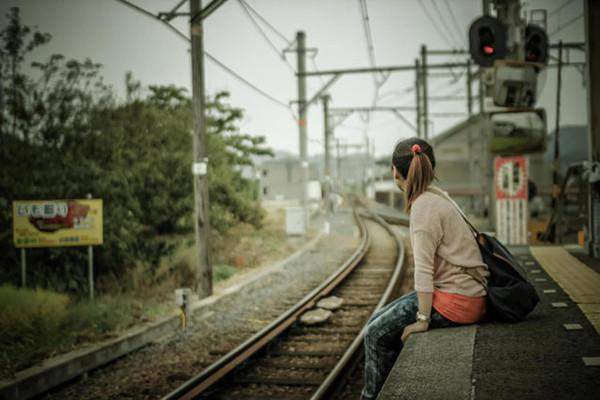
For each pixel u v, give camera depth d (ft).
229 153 56.24
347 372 18.78
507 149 32.63
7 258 33.68
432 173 8.86
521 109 31.76
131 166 41.32
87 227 31.12
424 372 7.66
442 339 8.86
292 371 19.69
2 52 35.81
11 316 23.57
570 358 8.04
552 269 21.33
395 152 9.09
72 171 36.55
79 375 20.39
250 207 58.29
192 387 17.43
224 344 24.03
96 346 21.81
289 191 237.66
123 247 36.86
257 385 18.29
